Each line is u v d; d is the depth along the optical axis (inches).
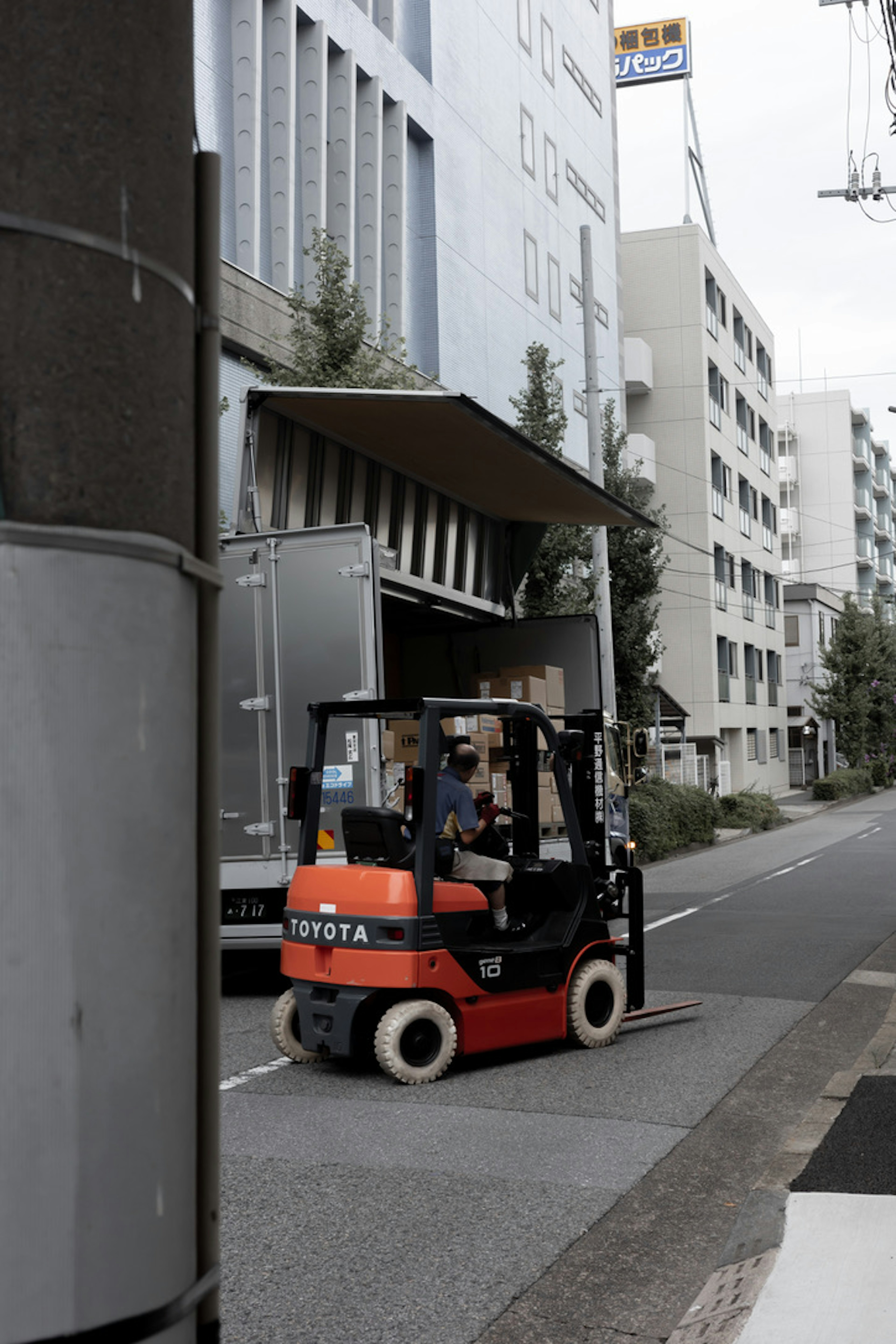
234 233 678.5
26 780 53.5
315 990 288.4
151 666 57.6
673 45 1898.4
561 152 1186.0
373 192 803.4
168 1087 58.1
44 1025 53.4
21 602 53.6
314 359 589.0
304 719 370.6
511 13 1071.6
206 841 64.5
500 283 1011.9
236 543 379.6
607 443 938.1
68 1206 53.5
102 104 57.6
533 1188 205.9
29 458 54.6
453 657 557.6
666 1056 301.9
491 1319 155.8
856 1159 207.5
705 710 1697.8
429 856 279.4
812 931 519.8
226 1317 156.3
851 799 1993.1
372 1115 251.8
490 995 289.7
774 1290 155.2
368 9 832.9
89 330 56.2
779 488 2322.8
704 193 1971.0
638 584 907.4
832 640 2330.2
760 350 2167.8
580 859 315.3
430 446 448.1
